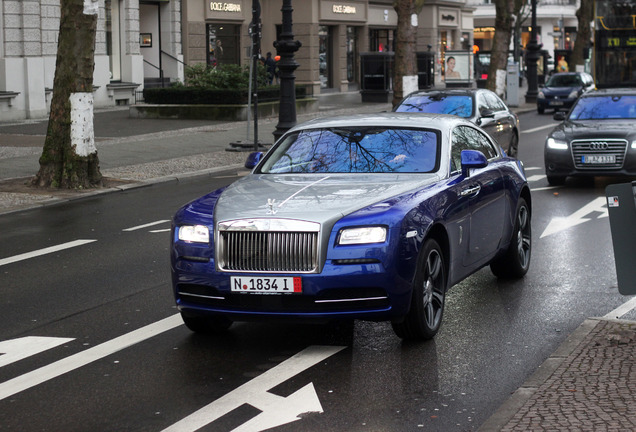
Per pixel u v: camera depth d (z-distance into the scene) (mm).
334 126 8016
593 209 13352
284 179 7344
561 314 7559
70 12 16234
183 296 6652
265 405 5461
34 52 31297
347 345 6770
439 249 6895
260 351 6645
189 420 5223
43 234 12164
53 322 7598
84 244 11336
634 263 6406
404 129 7816
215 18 42812
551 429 4676
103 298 8438
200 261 6488
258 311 6375
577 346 6258
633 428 4652
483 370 6082
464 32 64250
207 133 26172
